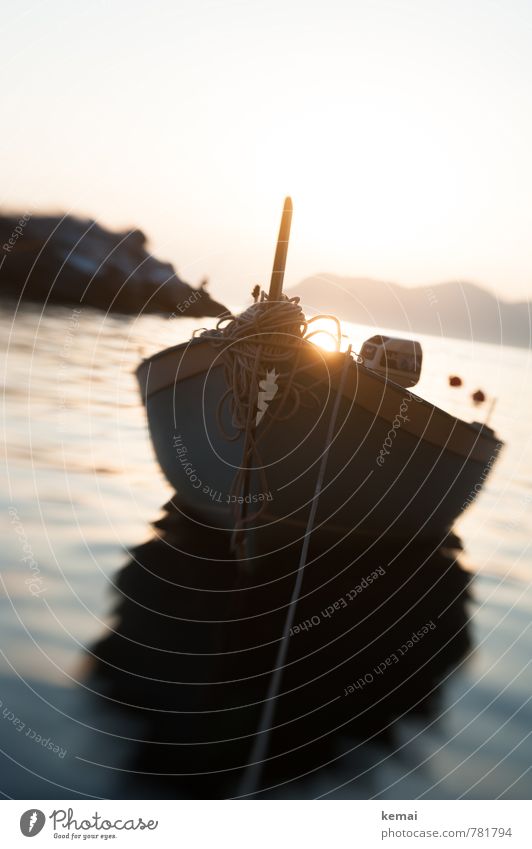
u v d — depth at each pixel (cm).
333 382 451
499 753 288
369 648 372
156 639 353
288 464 459
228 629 377
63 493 505
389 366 603
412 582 464
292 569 471
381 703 319
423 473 513
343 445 471
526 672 358
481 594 458
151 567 428
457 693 333
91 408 706
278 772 267
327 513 483
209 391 474
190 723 291
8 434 600
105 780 253
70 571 405
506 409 1067
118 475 561
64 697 297
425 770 275
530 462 822
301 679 335
